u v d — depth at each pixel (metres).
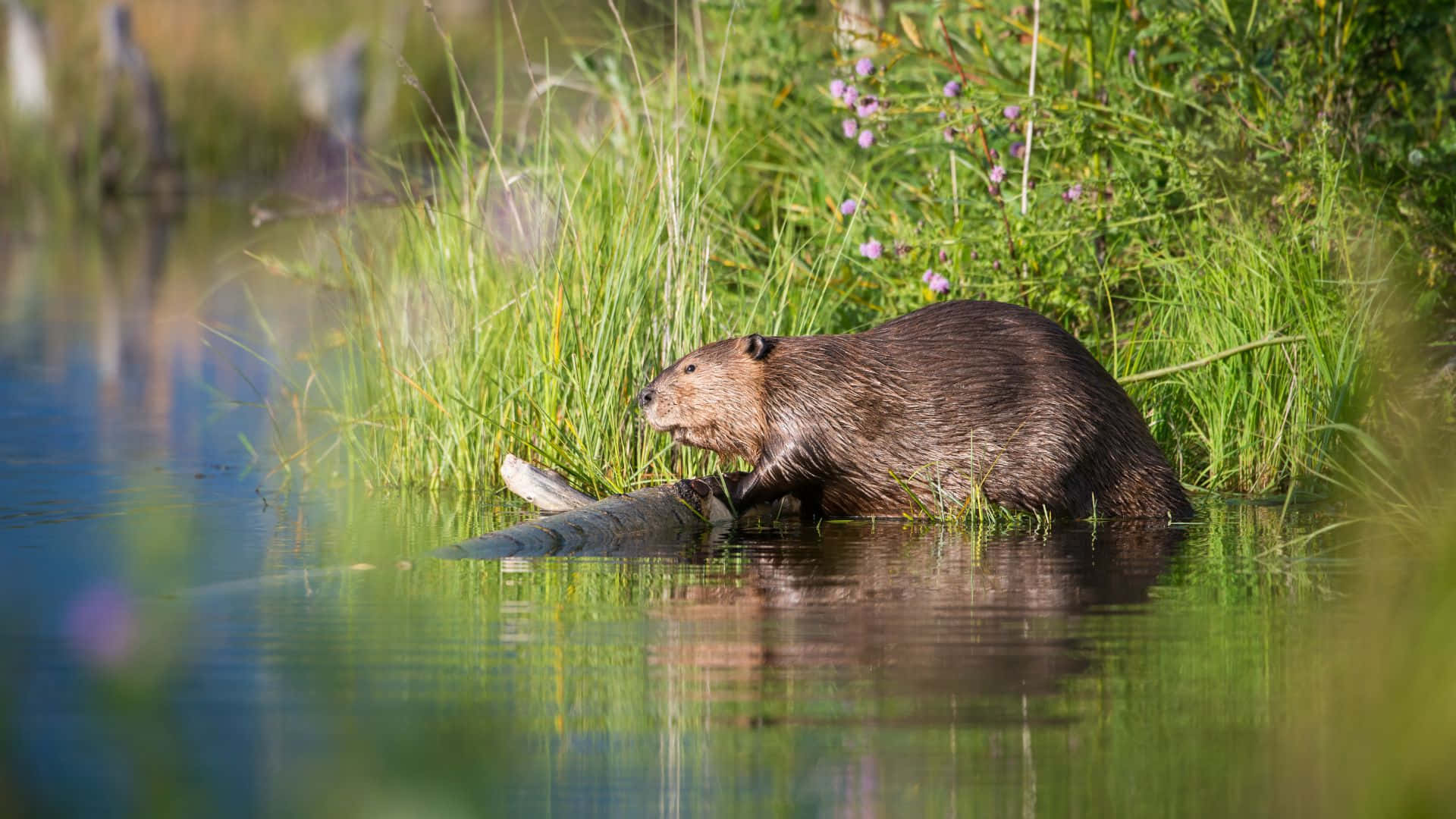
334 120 40.91
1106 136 13.63
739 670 6.88
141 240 33.06
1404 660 6.32
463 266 13.46
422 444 13.16
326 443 14.99
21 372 19.11
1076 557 9.52
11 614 7.95
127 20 40.62
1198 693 6.47
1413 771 5.47
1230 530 10.48
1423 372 12.60
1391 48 14.88
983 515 11.06
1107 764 5.69
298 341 20.61
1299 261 12.70
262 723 6.16
